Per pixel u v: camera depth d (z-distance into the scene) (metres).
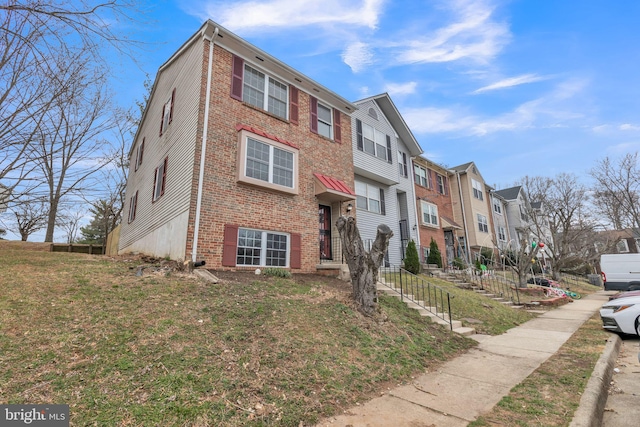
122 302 5.48
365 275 7.29
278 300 6.68
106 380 3.44
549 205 28.22
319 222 12.34
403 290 10.69
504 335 8.00
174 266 8.28
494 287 15.41
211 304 5.87
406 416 3.60
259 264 9.84
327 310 6.69
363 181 16.34
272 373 4.15
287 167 11.11
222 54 10.42
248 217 9.77
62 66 7.79
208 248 8.76
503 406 3.87
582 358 5.88
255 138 10.25
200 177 8.97
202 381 3.67
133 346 4.16
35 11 5.77
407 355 5.68
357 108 14.64
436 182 23.70
